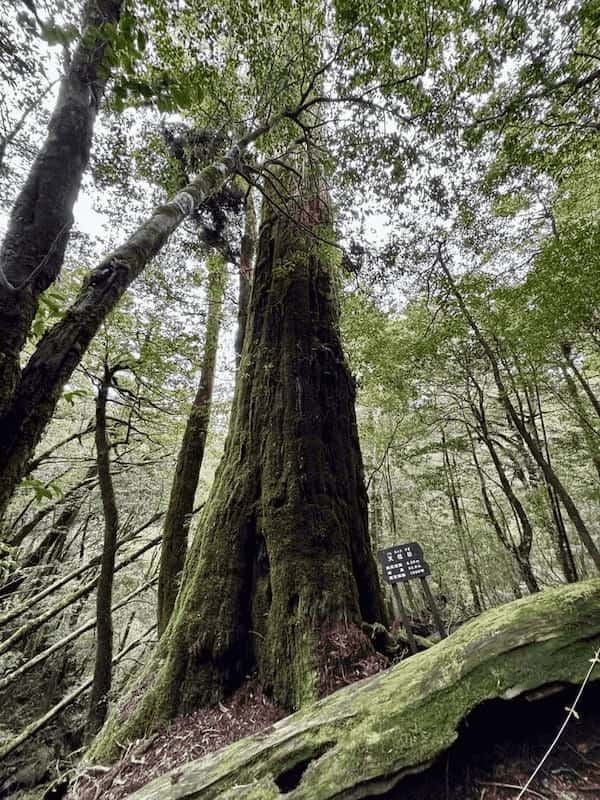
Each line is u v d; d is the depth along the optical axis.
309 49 4.21
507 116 4.52
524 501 10.64
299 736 1.80
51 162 1.86
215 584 3.59
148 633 8.54
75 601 7.82
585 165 5.94
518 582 10.61
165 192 6.09
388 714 1.71
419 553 3.88
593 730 1.51
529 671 1.63
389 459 12.61
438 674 1.81
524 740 1.55
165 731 2.70
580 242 4.49
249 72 4.40
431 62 4.26
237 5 3.69
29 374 1.46
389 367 7.73
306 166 6.77
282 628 3.20
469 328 6.86
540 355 5.68
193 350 7.11
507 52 4.08
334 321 5.79
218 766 1.81
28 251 1.62
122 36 1.71
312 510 3.85
